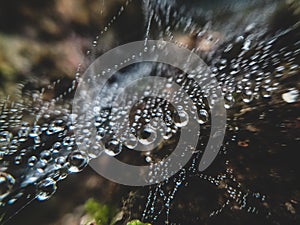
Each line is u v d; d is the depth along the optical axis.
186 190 0.08
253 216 0.07
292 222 0.07
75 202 0.08
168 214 0.08
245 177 0.07
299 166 0.07
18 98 0.08
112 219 0.08
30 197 0.08
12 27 0.08
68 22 0.09
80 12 0.09
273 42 0.08
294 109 0.07
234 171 0.07
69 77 0.09
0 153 0.08
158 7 0.09
